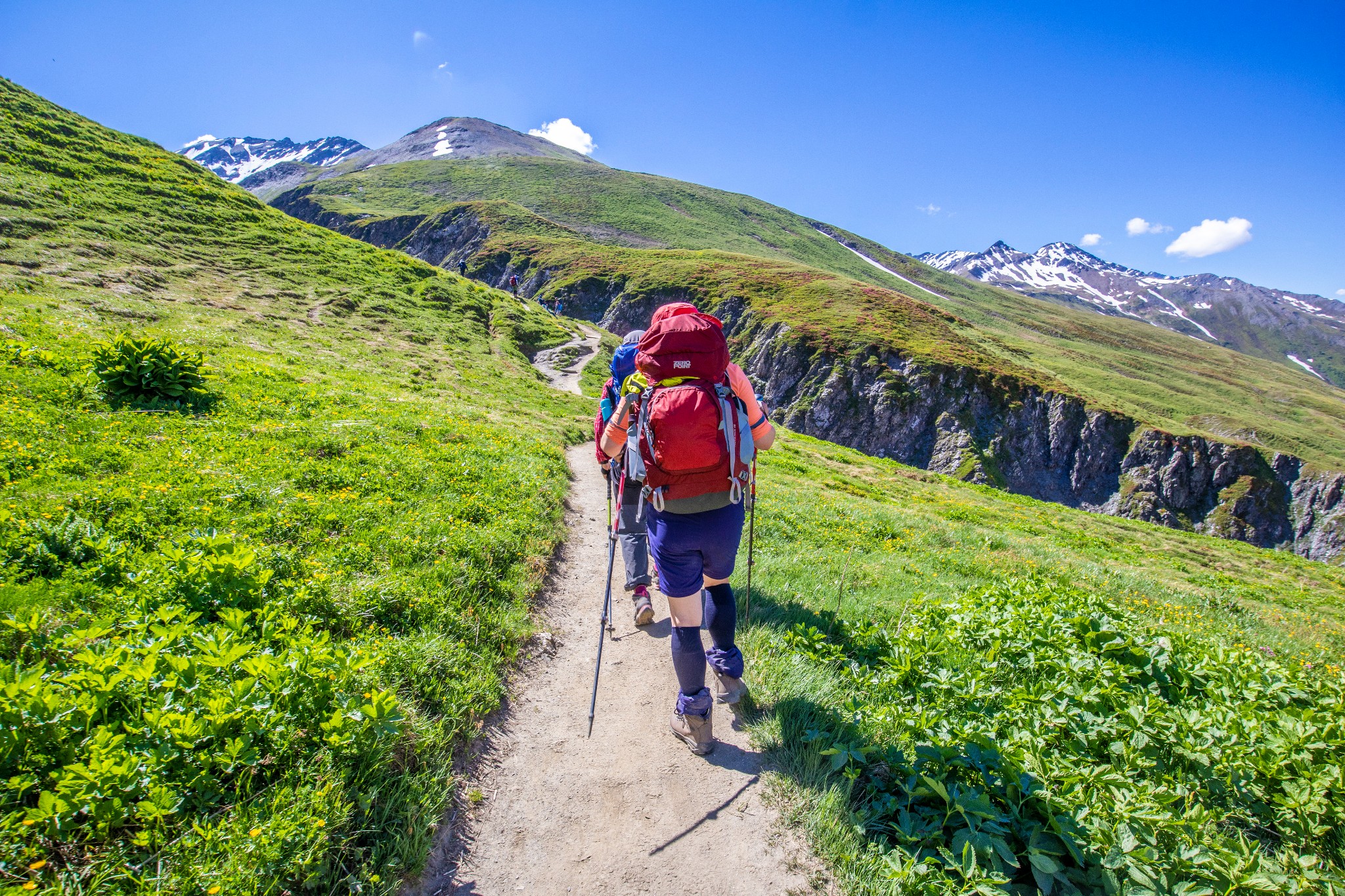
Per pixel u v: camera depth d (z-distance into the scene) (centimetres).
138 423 987
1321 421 15862
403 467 960
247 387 1376
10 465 722
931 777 354
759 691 459
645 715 450
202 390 1227
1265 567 2827
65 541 518
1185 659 557
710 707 394
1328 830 363
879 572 926
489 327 4928
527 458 1213
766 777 383
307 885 270
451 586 577
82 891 240
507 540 722
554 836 339
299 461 913
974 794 330
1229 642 936
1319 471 10338
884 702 452
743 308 13562
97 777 263
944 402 10888
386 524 699
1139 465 10519
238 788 292
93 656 326
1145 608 1154
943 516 2230
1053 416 10856
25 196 3278
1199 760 398
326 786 301
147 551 562
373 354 2872
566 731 432
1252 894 303
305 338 2761
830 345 11700
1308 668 807
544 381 3931
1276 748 413
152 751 287
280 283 3606
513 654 513
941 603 706
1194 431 11050
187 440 945
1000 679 514
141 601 439
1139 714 431
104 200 3756
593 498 1179
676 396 342
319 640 407
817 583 765
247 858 262
